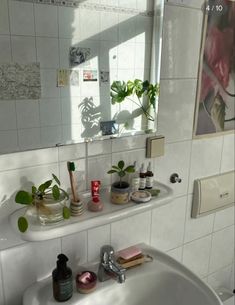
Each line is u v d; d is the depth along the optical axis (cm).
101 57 89
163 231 122
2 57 75
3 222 84
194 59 108
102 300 93
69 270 88
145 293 101
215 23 109
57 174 90
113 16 88
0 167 81
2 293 89
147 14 94
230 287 161
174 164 116
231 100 124
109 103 94
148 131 104
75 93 87
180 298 100
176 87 107
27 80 79
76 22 83
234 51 117
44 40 79
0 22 73
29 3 75
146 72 99
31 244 90
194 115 115
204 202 128
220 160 131
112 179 102
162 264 106
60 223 80
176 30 100
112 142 98
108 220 86
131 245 113
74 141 89
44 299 89
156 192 101
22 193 78
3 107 77
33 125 82
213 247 144
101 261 96
